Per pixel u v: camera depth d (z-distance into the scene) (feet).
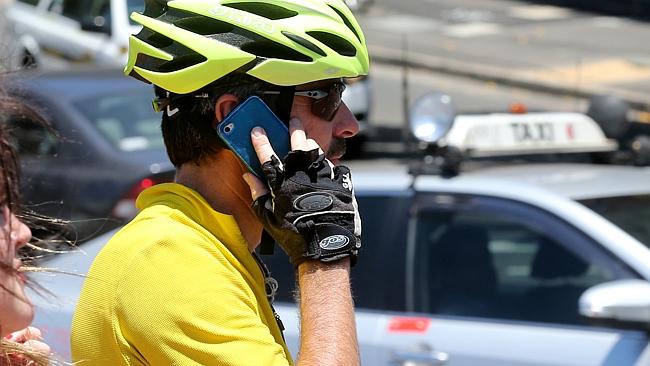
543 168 36.04
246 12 15.47
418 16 173.37
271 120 15.56
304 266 14.89
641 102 113.39
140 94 60.75
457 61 137.69
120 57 90.84
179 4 15.53
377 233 34.04
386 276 33.19
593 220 31.65
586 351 29.32
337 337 14.29
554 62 135.95
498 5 181.98
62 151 54.13
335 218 14.93
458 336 31.09
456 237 33.17
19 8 101.96
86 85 60.18
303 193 15.01
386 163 37.93
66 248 17.06
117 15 91.86
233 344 14.48
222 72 15.19
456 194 33.63
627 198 32.76
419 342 31.35
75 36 95.76
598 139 38.65
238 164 15.96
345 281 14.79
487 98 122.83
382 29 163.12
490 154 36.68
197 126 15.78
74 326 15.05
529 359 29.94
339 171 15.49
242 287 15.07
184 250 14.82
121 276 14.69
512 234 32.53
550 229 31.94
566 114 39.06
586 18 167.53
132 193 53.88
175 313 14.40
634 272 30.30
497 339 30.63
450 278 32.68
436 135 34.45
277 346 14.90
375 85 131.64
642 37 150.92
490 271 32.40
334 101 16.08
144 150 56.29
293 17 15.70
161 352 14.35
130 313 14.51
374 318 32.53
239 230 15.65
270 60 15.28
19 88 15.87
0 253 13.51
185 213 15.42
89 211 53.21
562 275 31.35
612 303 28.45
